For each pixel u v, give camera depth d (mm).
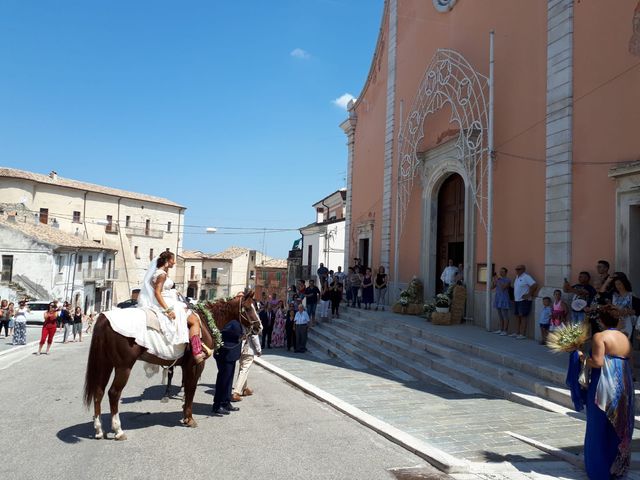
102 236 54281
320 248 37156
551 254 11367
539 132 12070
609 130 10141
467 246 14828
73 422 6668
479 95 14750
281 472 4922
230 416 7113
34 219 46188
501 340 11359
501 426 6617
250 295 7613
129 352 5922
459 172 15547
